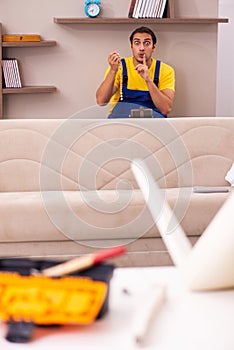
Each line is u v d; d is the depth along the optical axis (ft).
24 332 3.31
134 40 20.34
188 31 21.74
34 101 21.45
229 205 3.59
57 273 3.61
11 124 14.10
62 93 21.57
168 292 3.97
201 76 22.00
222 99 27.43
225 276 3.85
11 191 13.96
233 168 14.29
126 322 3.53
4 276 3.57
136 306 3.75
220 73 27.17
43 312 3.37
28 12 21.11
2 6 20.99
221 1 26.53
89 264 3.63
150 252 11.87
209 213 12.24
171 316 3.61
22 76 21.34
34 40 20.67
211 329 3.44
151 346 3.23
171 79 20.72
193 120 14.60
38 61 21.31
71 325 3.49
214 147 14.56
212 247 3.73
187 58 21.88
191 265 3.93
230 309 3.71
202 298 3.88
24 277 3.56
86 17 21.29
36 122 14.14
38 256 11.98
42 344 3.28
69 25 21.26
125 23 21.42
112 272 3.66
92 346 3.25
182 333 3.39
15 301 3.43
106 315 3.62
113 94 20.52
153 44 20.58
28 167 13.99
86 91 21.66
